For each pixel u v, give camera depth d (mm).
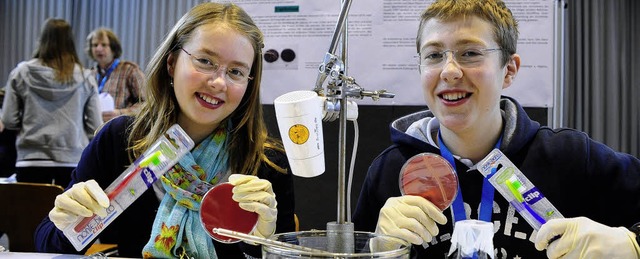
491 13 1177
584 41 4863
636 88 4895
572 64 4883
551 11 2102
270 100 2246
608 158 1302
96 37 4230
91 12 5902
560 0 2115
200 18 1296
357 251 886
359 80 2193
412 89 2168
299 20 2215
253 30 1325
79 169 1483
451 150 1355
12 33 5984
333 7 2188
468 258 841
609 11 4855
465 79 1160
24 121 3336
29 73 3289
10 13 5984
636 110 4895
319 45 2201
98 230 1050
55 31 3332
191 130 1423
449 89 1167
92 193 1021
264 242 828
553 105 2115
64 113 3363
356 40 2186
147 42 5727
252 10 2242
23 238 1917
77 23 5934
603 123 4875
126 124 1490
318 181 2279
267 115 2244
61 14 5938
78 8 5941
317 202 2283
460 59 1164
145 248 1306
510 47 1227
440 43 1173
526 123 1341
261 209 1004
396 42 2166
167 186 1323
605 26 4875
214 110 1283
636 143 4887
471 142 1299
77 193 1025
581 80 4883
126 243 1431
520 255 1242
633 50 4887
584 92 4871
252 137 1426
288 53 2223
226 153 1418
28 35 5965
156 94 1407
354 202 2252
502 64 1207
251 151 1419
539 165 1317
